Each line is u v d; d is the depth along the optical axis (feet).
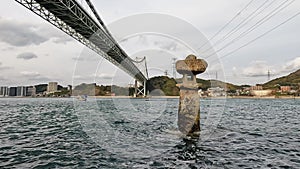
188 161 23.47
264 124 51.39
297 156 25.22
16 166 22.62
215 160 23.76
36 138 37.17
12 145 31.99
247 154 25.93
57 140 35.19
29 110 112.27
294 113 86.63
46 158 25.18
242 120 59.16
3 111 107.55
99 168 21.67
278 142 32.07
